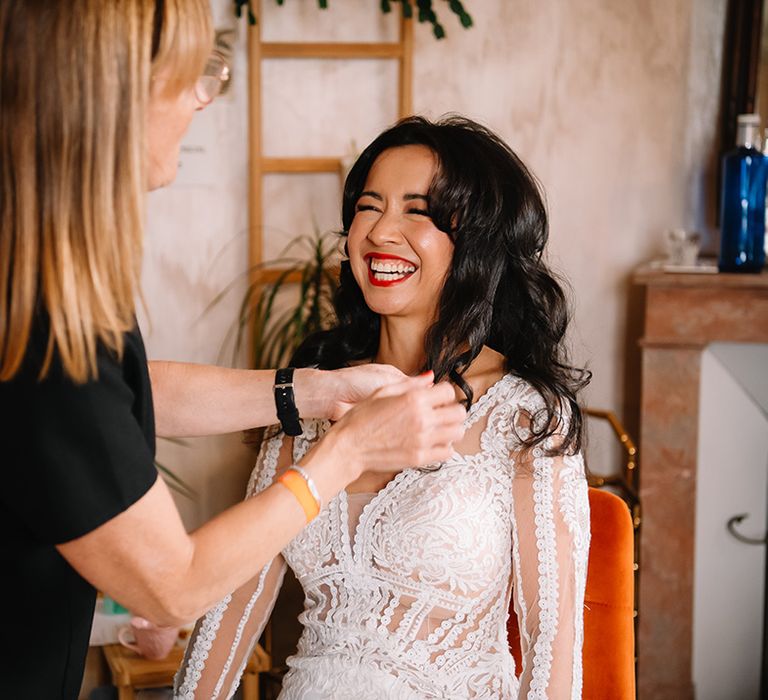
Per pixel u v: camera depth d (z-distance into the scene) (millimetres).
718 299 3059
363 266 1786
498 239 1780
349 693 1661
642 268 3193
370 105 3287
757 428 3203
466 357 1785
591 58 3295
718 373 3188
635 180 3334
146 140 1181
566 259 3365
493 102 3307
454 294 1770
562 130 3316
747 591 3281
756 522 3244
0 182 1149
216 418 1629
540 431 1704
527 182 1824
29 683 1308
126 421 1215
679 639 3229
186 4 1204
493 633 1736
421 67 3283
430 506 1682
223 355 3320
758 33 3145
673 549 3203
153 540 1215
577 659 1676
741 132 3006
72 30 1119
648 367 3137
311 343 1981
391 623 1692
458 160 1755
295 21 3229
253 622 1815
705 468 3242
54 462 1167
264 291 3207
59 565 1291
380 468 1356
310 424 1855
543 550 1688
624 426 3404
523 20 3279
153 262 3275
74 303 1152
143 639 2623
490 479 1716
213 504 3393
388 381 1610
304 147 3295
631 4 3273
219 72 1340
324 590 1757
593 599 1896
